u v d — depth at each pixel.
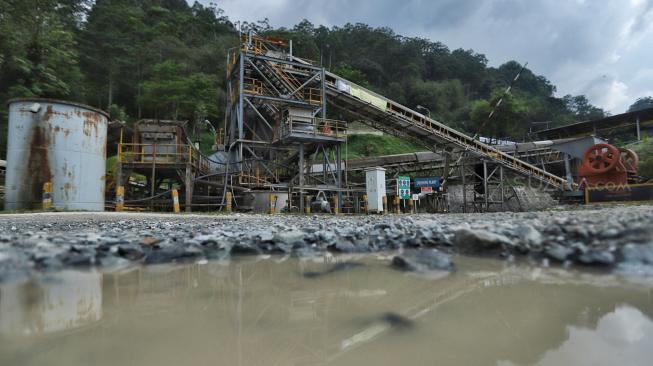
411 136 25.72
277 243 4.18
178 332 1.52
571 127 54.62
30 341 1.38
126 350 1.30
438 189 25.50
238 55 22.27
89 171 13.81
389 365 1.17
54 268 2.86
